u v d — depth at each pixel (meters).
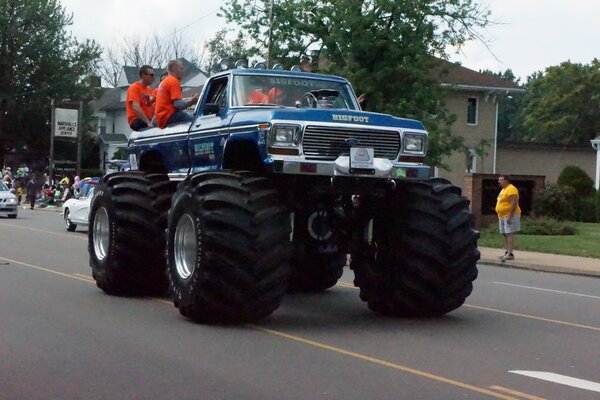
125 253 12.38
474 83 50.16
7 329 10.06
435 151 34.53
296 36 34.91
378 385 7.62
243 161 11.07
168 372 8.02
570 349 9.49
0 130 69.06
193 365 8.30
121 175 12.98
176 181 12.58
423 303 10.99
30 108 68.12
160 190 12.67
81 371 8.02
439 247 10.73
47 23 69.56
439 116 35.44
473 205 30.81
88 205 26.59
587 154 54.72
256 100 11.48
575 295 15.17
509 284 16.78
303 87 11.88
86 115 71.56
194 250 10.30
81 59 71.38
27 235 25.38
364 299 11.52
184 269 10.56
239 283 9.93
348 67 33.19
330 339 9.70
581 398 7.29
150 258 12.45
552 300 14.20
